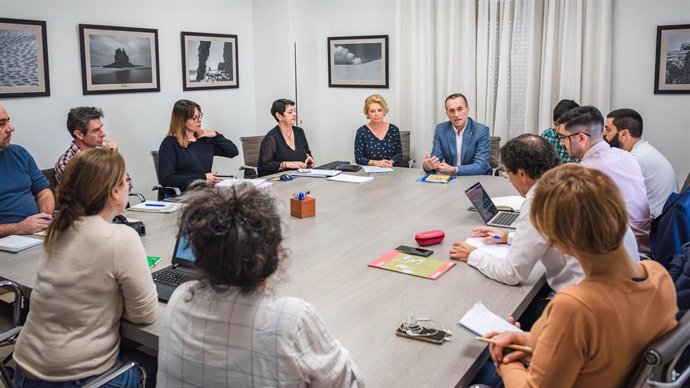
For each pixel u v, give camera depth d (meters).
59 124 4.25
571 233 1.12
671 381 1.20
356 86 5.88
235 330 1.16
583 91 4.77
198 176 4.13
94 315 1.64
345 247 2.45
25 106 4.02
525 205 1.97
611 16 4.62
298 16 5.68
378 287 1.99
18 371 1.73
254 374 1.15
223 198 1.19
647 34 4.55
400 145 5.05
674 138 4.59
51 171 3.70
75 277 1.62
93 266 1.62
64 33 4.21
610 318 1.11
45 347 1.64
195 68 5.26
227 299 1.19
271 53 5.76
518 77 5.01
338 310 1.80
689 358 1.51
